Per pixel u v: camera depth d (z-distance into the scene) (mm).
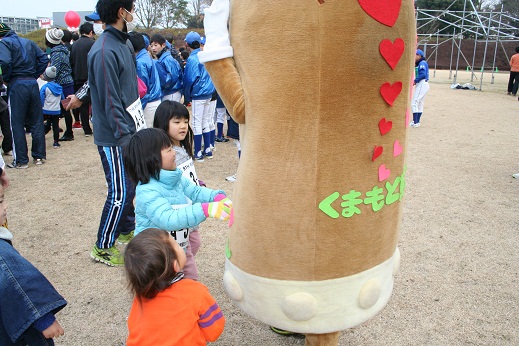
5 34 6027
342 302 1858
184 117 3027
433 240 4230
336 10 1595
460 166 6797
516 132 9500
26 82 6254
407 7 1719
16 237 4273
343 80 1645
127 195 3604
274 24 1653
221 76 1874
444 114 12000
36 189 5656
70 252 3992
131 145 2480
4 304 1736
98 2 3395
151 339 1881
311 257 1776
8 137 7230
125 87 3492
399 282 3494
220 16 1857
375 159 1774
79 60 8188
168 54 6887
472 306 3184
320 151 1698
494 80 23203
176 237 2613
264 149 1751
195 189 2830
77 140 8500
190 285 1953
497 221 4684
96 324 2998
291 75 1657
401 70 1748
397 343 2805
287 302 1820
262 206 1779
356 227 1794
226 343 2814
